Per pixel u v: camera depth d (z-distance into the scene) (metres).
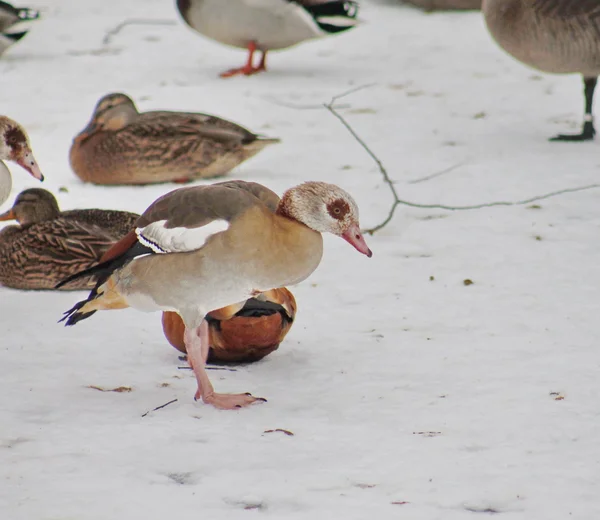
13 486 7.34
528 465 7.70
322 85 23.02
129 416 8.66
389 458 7.84
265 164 17.44
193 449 8.00
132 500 7.14
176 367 9.87
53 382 9.40
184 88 22.50
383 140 18.89
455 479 7.49
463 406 8.83
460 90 22.59
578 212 14.80
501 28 18.83
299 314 11.33
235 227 8.57
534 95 22.22
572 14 17.98
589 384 9.25
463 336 10.55
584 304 11.39
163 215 8.86
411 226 14.42
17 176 16.56
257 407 8.88
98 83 22.92
